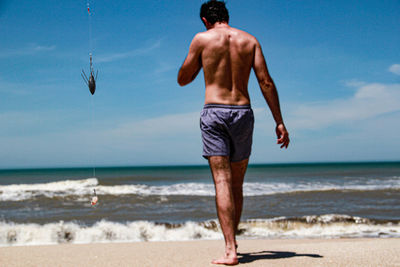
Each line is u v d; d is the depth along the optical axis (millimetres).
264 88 2160
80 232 6812
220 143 2000
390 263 2166
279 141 2143
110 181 27750
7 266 2438
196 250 3232
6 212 9875
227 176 2000
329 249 2945
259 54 2170
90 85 2996
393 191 16031
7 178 37062
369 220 7477
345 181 24781
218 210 1989
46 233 6750
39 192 14641
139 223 7453
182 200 12688
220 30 2143
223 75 2055
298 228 7301
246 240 5879
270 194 14922
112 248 3729
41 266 2412
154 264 2355
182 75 2219
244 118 2045
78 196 13453
